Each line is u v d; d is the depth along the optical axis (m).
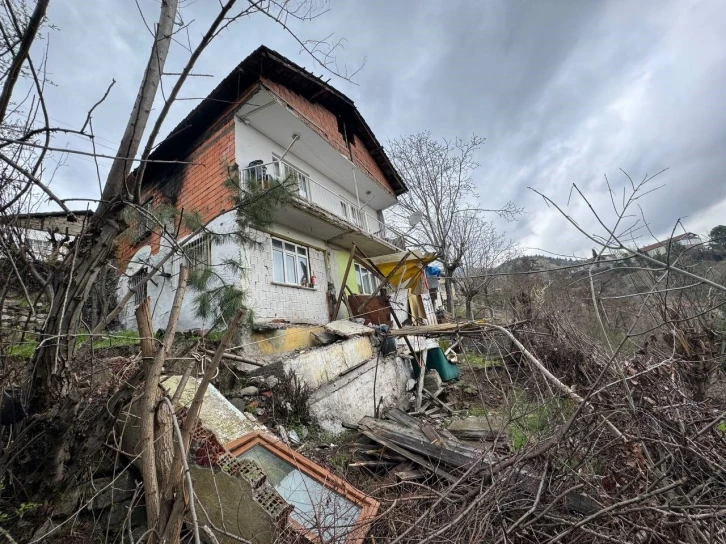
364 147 15.34
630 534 2.37
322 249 10.55
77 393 2.43
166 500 1.57
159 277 8.35
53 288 2.50
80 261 2.42
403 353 10.00
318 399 5.89
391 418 6.34
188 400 3.61
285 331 7.20
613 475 2.76
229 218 7.76
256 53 8.78
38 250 3.03
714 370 4.02
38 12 1.62
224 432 3.47
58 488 2.23
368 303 9.75
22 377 2.59
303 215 8.83
